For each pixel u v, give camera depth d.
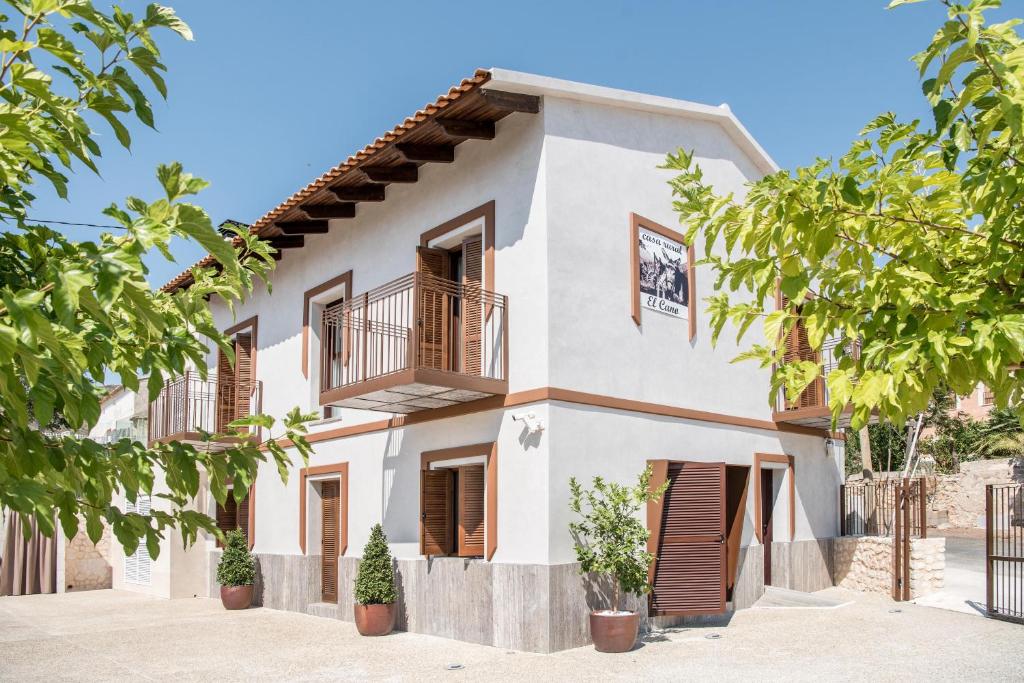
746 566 13.12
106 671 9.84
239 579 15.54
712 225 3.93
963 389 3.53
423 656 9.94
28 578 20.23
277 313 16.16
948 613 12.25
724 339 13.25
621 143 11.70
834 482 16.55
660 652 9.64
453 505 11.95
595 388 10.77
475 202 11.58
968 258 3.64
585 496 10.32
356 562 13.14
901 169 3.60
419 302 10.70
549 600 9.76
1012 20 2.91
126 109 3.06
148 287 2.71
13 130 2.59
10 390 2.46
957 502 25.72
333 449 14.14
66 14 2.78
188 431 16.30
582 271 10.83
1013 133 2.85
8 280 2.78
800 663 8.95
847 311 3.61
